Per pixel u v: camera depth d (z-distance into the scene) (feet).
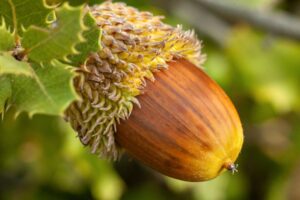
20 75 0.50
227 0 0.90
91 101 0.56
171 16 0.90
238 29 0.93
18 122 0.89
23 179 0.97
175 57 0.57
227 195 0.95
